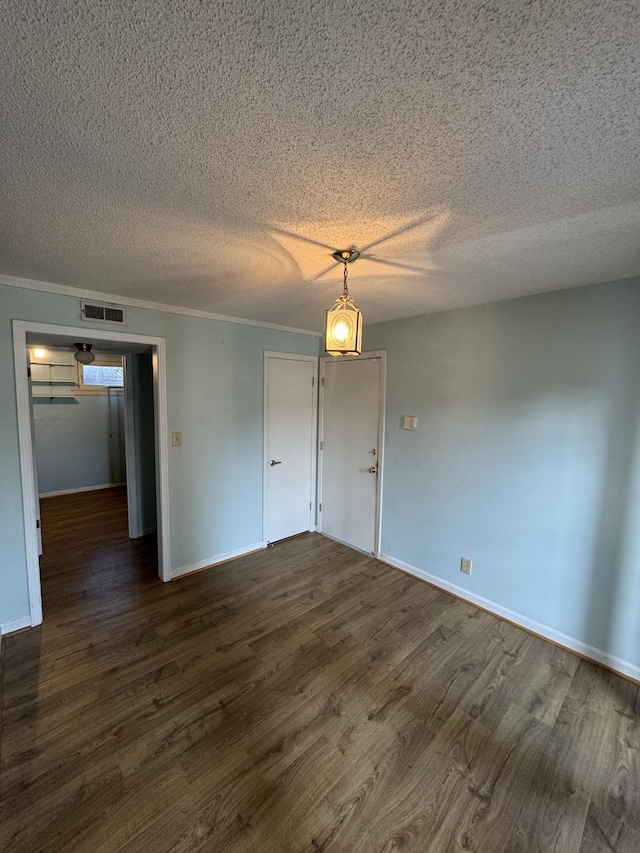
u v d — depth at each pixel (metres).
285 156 1.06
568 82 0.79
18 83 0.80
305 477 4.06
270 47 0.72
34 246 1.71
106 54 0.74
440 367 2.95
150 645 2.29
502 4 0.63
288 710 1.84
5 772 1.50
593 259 1.79
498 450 2.63
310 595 2.89
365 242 1.62
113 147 1.02
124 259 1.86
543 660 2.25
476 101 0.85
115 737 1.67
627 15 0.63
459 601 2.86
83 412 5.83
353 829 1.35
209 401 3.21
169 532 3.05
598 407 2.18
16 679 1.99
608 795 1.48
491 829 1.36
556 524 2.38
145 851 1.26
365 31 0.69
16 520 2.36
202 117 0.90
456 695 1.96
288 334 3.73
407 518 3.26
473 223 1.44
